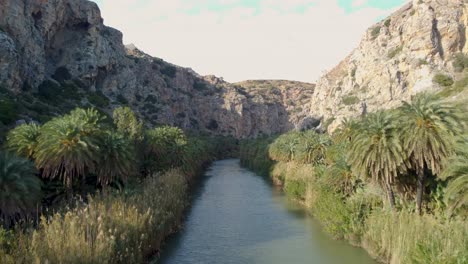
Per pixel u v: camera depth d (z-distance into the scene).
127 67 167.50
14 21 102.88
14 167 37.84
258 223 56.34
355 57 192.00
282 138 108.88
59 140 45.97
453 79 128.62
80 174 51.22
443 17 145.38
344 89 187.12
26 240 28.28
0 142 61.69
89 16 144.62
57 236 28.73
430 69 136.12
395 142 36.22
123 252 32.03
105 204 40.94
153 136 80.19
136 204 44.50
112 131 59.69
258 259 40.59
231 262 39.72
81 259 26.61
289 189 75.94
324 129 169.62
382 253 37.16
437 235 29.84
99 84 147.38
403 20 163.88
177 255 42.00
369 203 45.75
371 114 41.50
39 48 113.31
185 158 89.19
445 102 36.62
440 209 37.22
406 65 146.50
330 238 47.38
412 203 39.81
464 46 142.75
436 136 35.69
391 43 164.75
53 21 126.88
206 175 124.75
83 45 141.38
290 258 40.59
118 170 51.53
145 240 37.78
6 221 36.38
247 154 161.88
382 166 36.91
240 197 79.62
